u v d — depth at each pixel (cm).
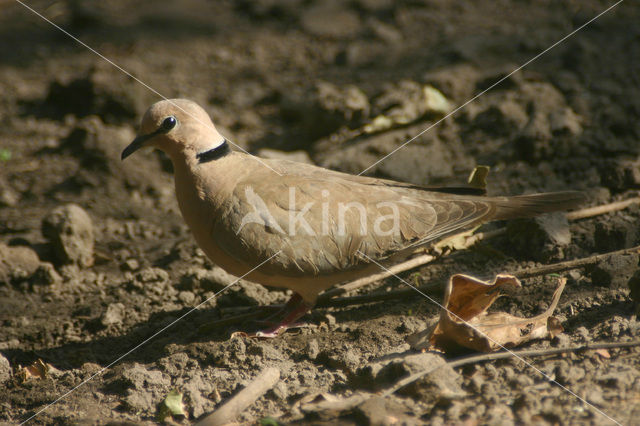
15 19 2306
